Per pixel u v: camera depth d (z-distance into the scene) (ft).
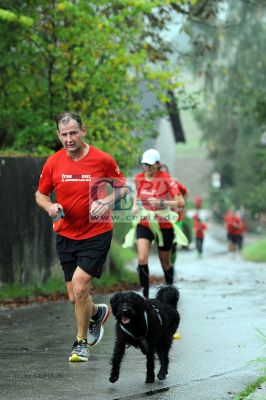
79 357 29.68
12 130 63.41
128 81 66.80
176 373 27.71
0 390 25.13
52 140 61.11
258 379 26.25
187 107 68.44
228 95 154.61
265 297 51.39
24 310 45.62
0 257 50.14
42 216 54.85
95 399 23.95
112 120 65.36
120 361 25.90
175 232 38.42
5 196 50.72
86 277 29.37
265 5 71.67
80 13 58.54
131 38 64.34
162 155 153.07
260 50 152.35
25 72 63.36
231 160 238.48
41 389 25.27
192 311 44.04
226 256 142.82
